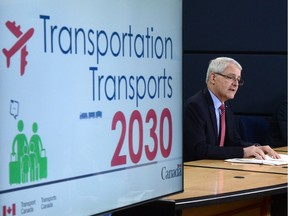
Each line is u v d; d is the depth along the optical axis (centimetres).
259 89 563
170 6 242
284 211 322
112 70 215
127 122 223
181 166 253
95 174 208
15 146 179
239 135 451
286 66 555
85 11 202
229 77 402
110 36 213
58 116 193
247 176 318
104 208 213
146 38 230
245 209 305
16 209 179
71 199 199
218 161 376
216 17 573
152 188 236
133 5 223
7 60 176
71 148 198
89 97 205
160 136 240
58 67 193
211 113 399
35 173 185
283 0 554
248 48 565
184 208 247
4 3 175
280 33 555
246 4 564
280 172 333
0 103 174
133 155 226
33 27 184
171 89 246
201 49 579
